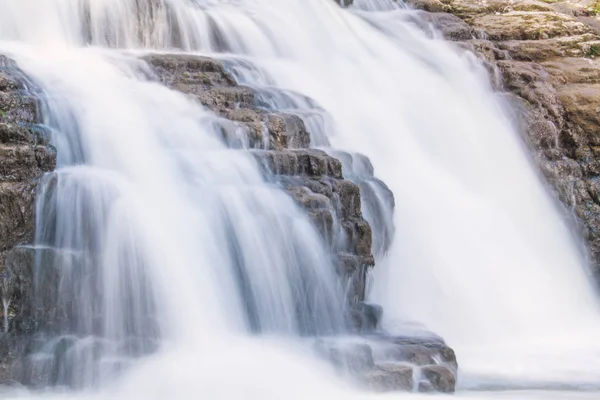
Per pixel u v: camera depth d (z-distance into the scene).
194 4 26.31
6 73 18.88
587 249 29.12
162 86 21.45
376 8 33.16
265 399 15.14
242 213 18.02
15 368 15.58
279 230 18.12
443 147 27.61
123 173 18.11
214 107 21.30
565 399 17.42
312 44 28.00
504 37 33.56
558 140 30.69
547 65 32.53
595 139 30.67
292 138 20.97
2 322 15.77
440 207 24.98
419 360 17.33
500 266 25.02
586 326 25.69
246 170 19.05
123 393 15.32
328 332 18.25
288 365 16.19
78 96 19.48
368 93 27.27
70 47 23.53
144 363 15.83
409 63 29.55
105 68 21.47
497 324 23.62
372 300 21.08
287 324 17.84
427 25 32.47
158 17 25.16
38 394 15.40
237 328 17.25
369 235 19.56
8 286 15.86
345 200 19.66
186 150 19.20
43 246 16.36
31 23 23.17
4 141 16.64
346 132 24.81
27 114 17.97
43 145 17.27
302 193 18.86
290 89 24.98
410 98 27.97
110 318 16.33
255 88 22.98
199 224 17.53
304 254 18.23
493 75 31.20
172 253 16.97
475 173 27.95
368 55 28.91
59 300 16.09
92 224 16.69
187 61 22.66
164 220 17.22
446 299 23.27
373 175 22.78
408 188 24.84
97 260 16.50
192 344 16.58
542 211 28.66
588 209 29.77
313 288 18.22
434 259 23.66
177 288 16.77
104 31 24.25
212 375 15.52
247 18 27.06
